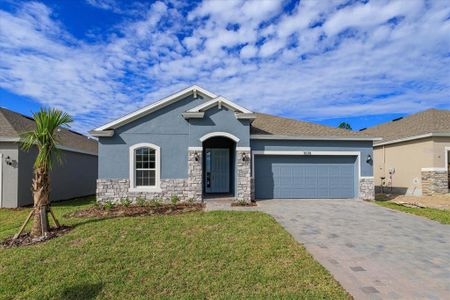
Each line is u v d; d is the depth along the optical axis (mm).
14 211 12828
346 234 8023
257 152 14703
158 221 9141
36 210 7855
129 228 8297
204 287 4789
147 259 6000
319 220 9742
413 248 6828
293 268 5508
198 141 13742
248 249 6566
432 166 16891
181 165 13805
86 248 6629
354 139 15047
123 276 5234
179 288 4777
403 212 11273
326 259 6082
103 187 13398
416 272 5410
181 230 8109
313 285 4828
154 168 13820
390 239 7562
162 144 13789
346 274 5312
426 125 18656
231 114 13914
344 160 15297
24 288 4840
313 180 15109
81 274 5305
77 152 19484
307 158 15125
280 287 4762
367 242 7289
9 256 6195
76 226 8734
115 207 12508
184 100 14047
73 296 4551
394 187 20109
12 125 14664
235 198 14195
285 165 15023
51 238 7574
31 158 14961
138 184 13727
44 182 8039
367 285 4855
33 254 6270
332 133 15406
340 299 4348
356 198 15047
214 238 7371
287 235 7672
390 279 5098
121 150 13594
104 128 13352
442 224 9266
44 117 8133
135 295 4566
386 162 21109
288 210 11539
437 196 16312
